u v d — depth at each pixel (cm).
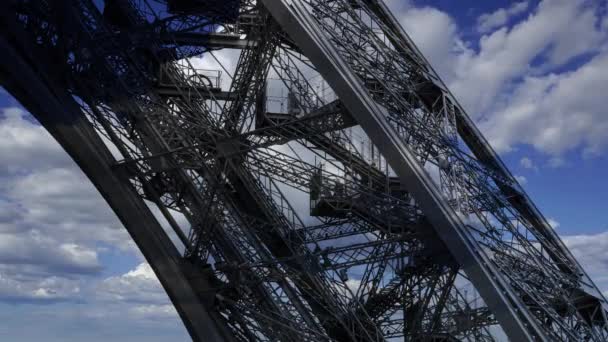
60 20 2981
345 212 3300
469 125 2953
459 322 2848
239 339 3152
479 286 2294
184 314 3089
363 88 2414
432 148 2562
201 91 3491
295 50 3122
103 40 3044
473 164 2684
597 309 2691
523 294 2470
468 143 3005
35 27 3019
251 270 3047
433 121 2759
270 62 2795
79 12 3033
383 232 3075
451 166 2538
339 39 2591
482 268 2289
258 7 2767
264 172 2941
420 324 2830
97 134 3081
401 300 3014
